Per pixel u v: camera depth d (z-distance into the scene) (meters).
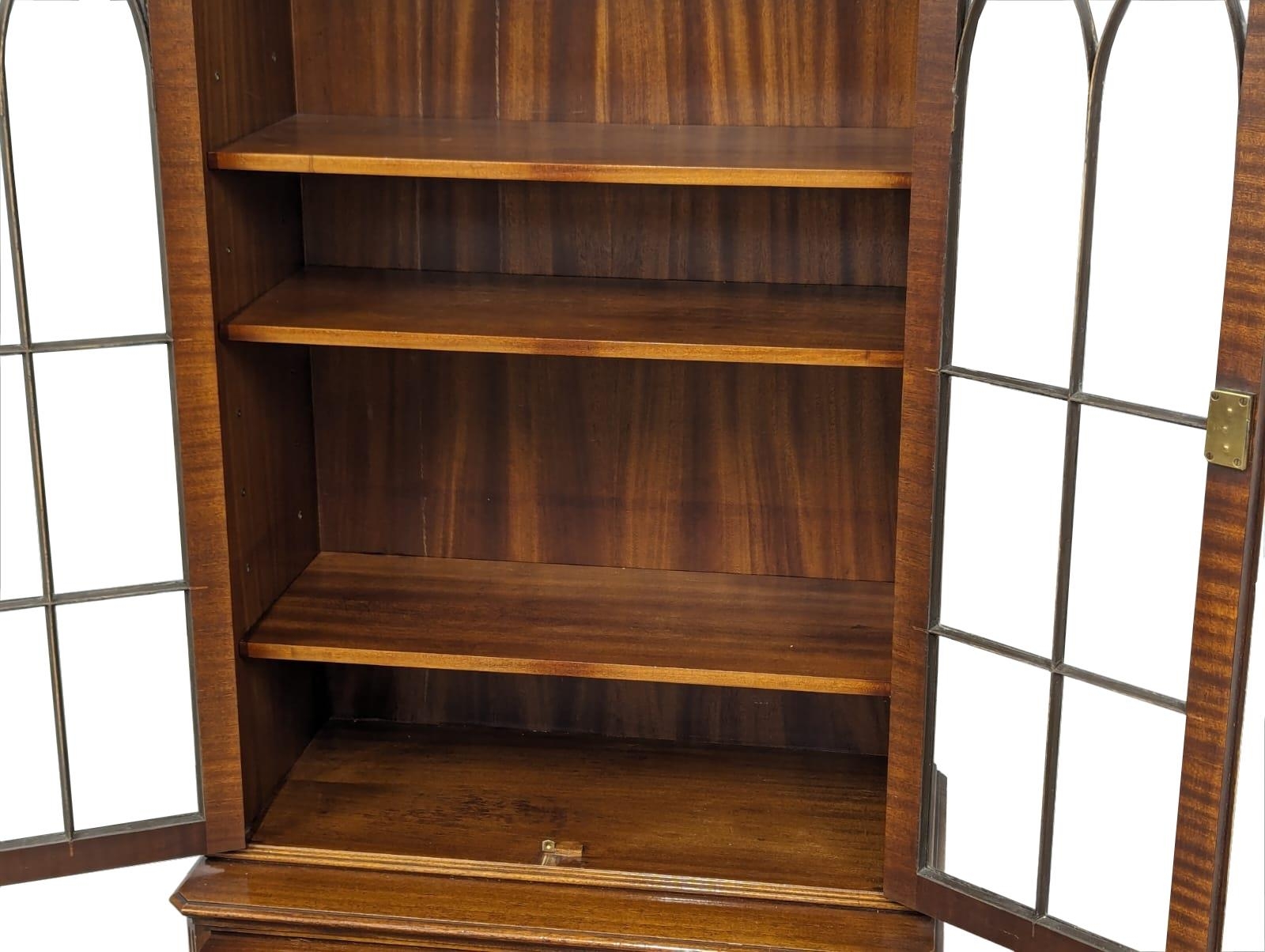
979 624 2.45
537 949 2.60
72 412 2.50
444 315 2.59
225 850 2.73
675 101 2.73
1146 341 2.18
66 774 2.62
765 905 2.64
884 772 3.02
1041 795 2.44
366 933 2.62
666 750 3.09
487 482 3.00
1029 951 2.47
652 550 2.99
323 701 3.17
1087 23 2.13
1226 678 2.17
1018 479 2.35
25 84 2.36
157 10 2.33
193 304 2.46
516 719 3.16
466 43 2.75
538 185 2.80
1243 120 2.00
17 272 2.40
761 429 2.88
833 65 2.67
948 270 2.31
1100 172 2.17
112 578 2.59
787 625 2.78
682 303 2.67
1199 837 2.25
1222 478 2.11
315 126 2.70
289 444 2.88
